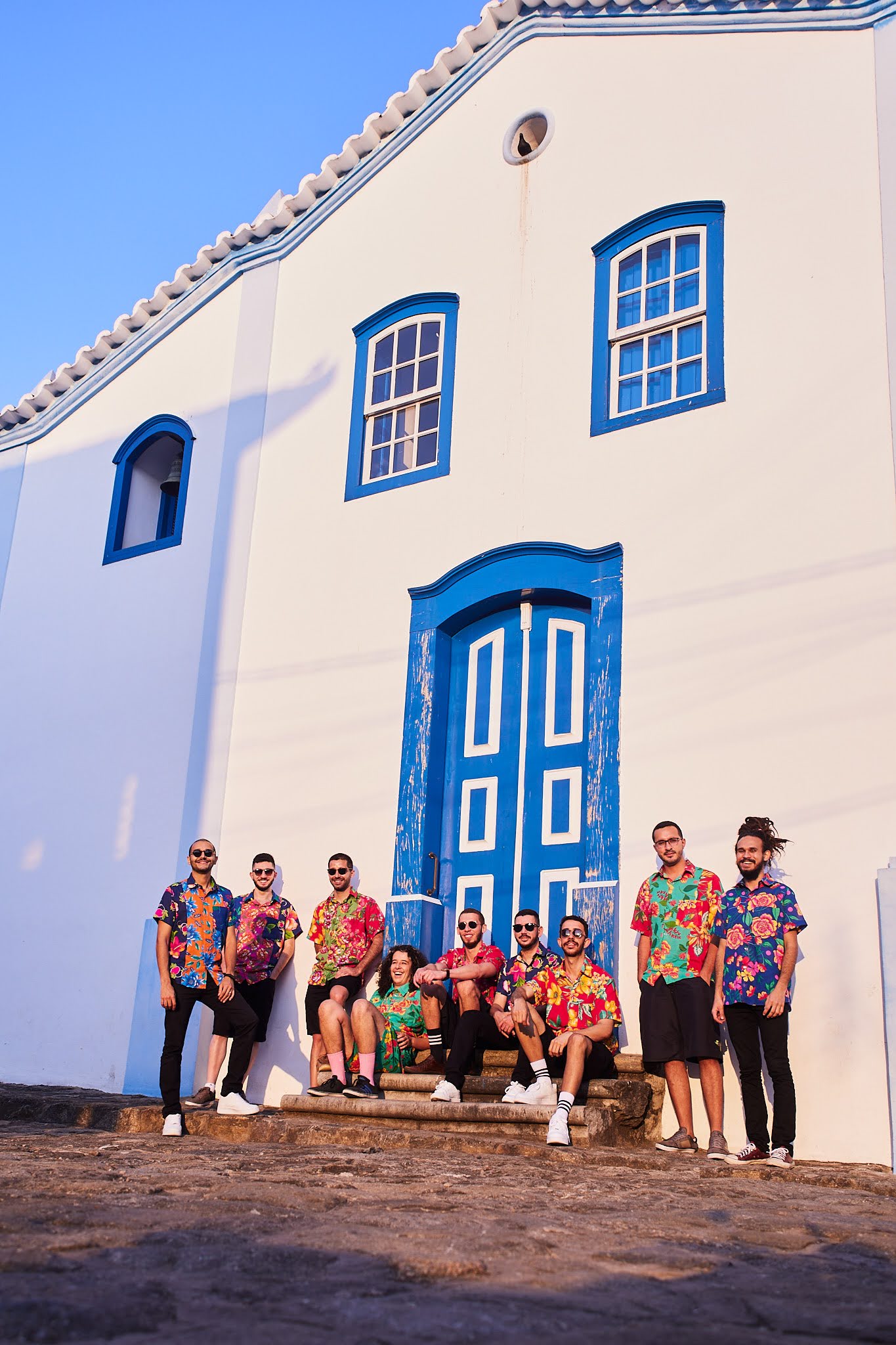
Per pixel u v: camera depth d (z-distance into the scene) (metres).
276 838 8.16
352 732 8.09
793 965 5.51
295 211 9.75
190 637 9.15
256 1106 6.56
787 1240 3.17
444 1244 2.79
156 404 10.20
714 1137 5.49
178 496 9.74
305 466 9.00
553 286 8.18
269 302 9.69
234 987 6.36
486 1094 6.35
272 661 8.62
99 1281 2.32
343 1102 6.19
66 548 10.33
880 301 6.85
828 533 6.64
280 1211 3.24
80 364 10.67
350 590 8.42
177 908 6.15
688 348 7.59
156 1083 8.05
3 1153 4.66
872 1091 5.70
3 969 9.30
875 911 5.93
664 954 5.89
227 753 8.59
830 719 6.34
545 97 8.59
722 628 6.82
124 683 9.43
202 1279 2.38
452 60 9.03
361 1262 2.57
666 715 6.84
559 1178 4.29
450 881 7.61
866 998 5.84
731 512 6.99
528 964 6.48
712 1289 2.52
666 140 7.94
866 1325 2.24
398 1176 4.14
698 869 6.03
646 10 8.20
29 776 9.73
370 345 9.01
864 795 6.13
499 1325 2.09
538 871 7.30
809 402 6.91
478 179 8.76
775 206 7.37
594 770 6.98
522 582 7.63
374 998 7.13
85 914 8.98
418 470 8.40
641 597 7.14
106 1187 3.57
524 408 8.03
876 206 7.03
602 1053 5.98
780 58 7.62
